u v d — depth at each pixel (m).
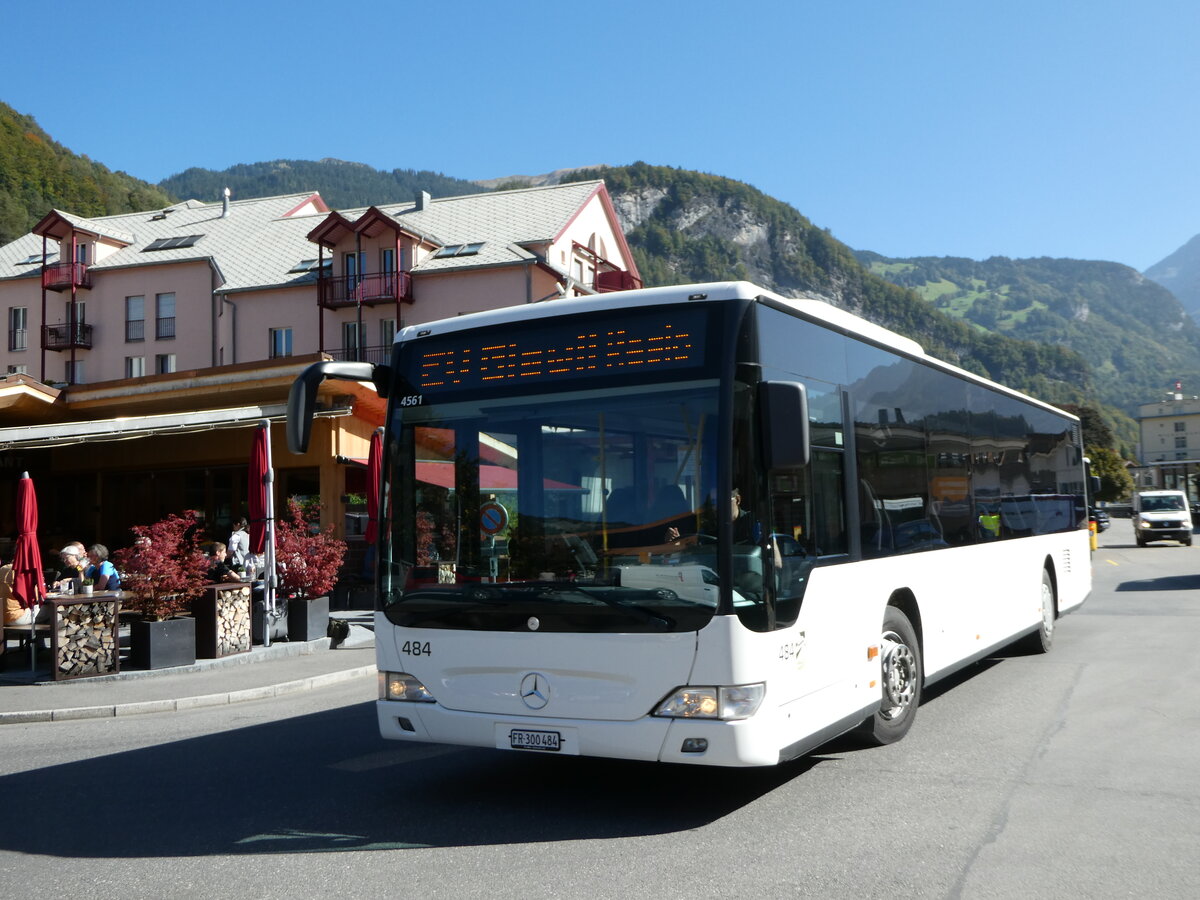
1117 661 11.49
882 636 7.43
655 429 5.83
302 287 47.09
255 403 21.59
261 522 14.65
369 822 6.07
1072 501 14.23
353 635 16.14
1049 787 6.41
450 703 6.16
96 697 10.97
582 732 5.75
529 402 6.20
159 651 12.62
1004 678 10.53
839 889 4.75
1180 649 12.34
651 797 6.46
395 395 6.65
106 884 5.09
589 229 49.75
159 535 13.16
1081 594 14.38
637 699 5.62
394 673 6.40
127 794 6.96
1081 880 4.82
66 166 101.56
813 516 6.44
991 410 10.70
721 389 5.72
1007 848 5.29
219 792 6.92
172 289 50.03
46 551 23.41
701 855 5.28
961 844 5.37
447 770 7.34
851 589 6.84
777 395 5.55
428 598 6.27
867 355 7.58
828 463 6.73
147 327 50.41
